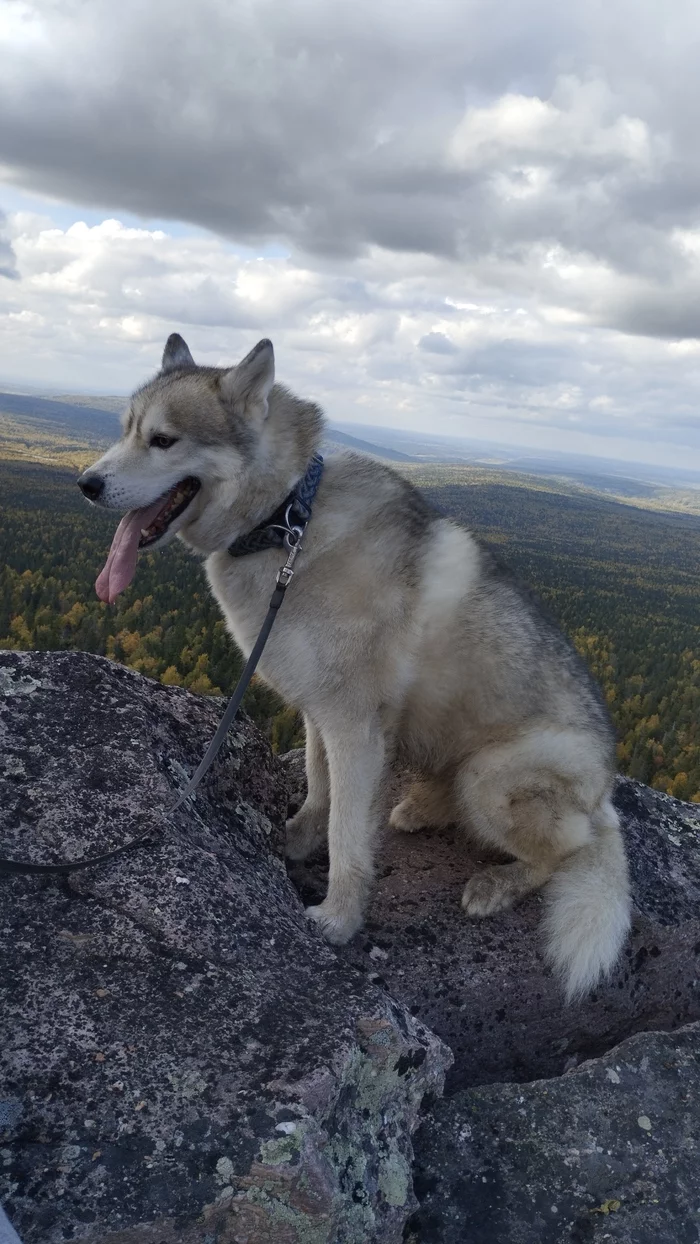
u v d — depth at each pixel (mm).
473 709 1120
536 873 1146
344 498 1064
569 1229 750
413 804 1287
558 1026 1066
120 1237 572
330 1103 681
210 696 1251
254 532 1042
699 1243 750
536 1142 820
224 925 816
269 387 1042
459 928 1076
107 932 768
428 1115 825
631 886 1201
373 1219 676
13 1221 564
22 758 902
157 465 1039
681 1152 828
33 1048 661
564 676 1153
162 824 881
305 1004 764
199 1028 708
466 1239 730
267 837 1100
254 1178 610
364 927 1052
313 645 1034
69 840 833
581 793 1131
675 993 1146
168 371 1162
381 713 1076
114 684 1064
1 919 756
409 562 1070
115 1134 621
